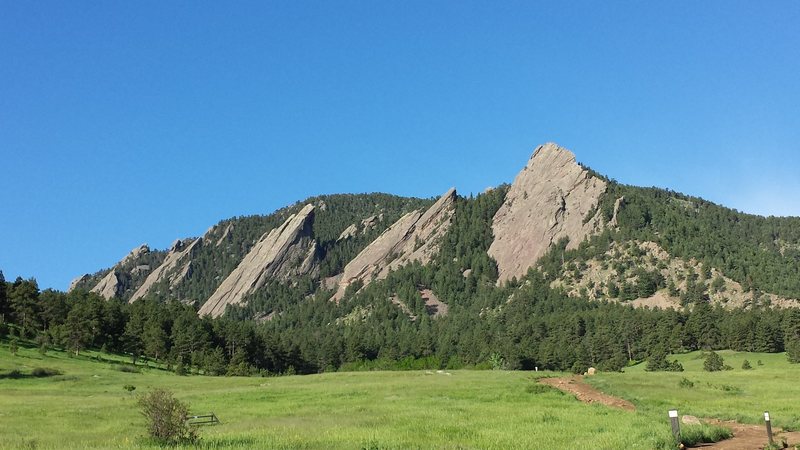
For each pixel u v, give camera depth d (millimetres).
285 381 95750
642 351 199625
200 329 179875
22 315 150875
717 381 75375
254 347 192875
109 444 32750
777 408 50469
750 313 191625
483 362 194500
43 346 129500
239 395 69938
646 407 52625
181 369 138000
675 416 34188
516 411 49469
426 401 58594
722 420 44969
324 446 30734
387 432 36562
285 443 31641
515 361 181625
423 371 107062
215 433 37219
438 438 34844
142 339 166500
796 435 36906
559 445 32281
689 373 90438
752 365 152500
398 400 60281
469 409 51500
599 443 32062
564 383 73625
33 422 45625
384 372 107188
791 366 140875
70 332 140500
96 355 142125
